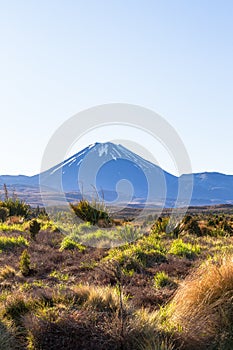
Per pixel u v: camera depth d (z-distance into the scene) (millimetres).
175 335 5758
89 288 7082
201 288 6422
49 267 9438
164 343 5582
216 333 5883
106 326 5852
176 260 9773
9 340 5582
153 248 10398
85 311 6172
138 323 5871
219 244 12102
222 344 5691
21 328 6000
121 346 5594
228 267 6660
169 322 6020
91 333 5730
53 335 5711
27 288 7719
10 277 8656
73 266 9375
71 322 5887
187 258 10172
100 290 6930
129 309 6277
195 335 5777
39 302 6555
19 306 6512
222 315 6055
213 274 6590
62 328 5781
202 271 6906
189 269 8992
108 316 6066
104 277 8453
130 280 8320
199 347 5727
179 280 8188
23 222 16328
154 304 6996
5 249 11133
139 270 8984
